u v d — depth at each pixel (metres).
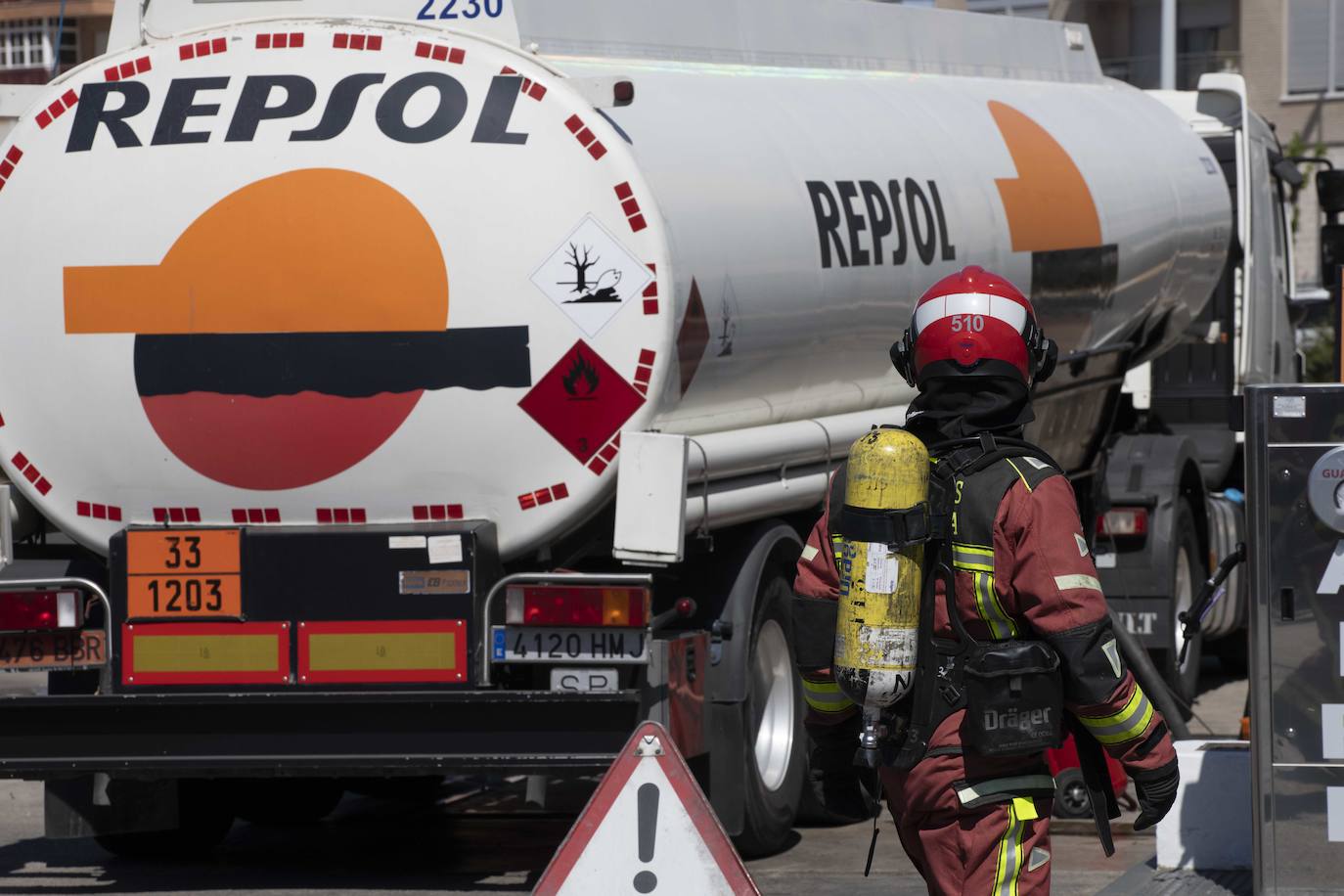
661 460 10.26
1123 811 12.81
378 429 10.61
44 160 10.98
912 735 6.46
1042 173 15.70
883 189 13.02
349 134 10.60
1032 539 6.33
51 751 10.70
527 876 11.71
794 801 12.32
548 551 10.79
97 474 11.01
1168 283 18.77
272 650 10.70
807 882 11.30
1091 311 16.61
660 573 11.66
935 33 16.22
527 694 10.41
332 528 10.75
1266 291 22.64
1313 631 9.37
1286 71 63.38
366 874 11.87
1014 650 6.35
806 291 11.88
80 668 10.84
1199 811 10.76
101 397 10.92
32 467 11.10
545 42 11.08
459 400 10.52
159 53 10.90
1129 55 65.88
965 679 6.41
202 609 10.76
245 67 10.80
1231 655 20.97
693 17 12.68
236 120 10.73
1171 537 17.52
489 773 10.45
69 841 13.16
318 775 10.56
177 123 10.80
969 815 6.44
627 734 10.38
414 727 10.50
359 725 10.53
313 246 10.59
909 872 11.62
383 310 10.54
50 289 10.96
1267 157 23.03
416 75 10.62
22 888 11.47
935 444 6.66
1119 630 12.09
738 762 11.36
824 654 6.72
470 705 10.44
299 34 10.75
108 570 11.12
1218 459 21.14
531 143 10.44
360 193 10.56
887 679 6.37
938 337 6.73
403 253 10.52
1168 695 12.02
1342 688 9.35
